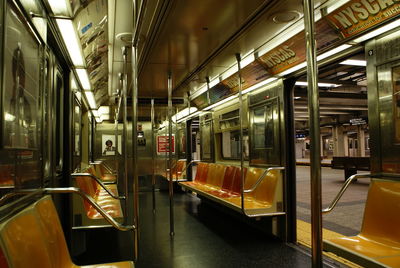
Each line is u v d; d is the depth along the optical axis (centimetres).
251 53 419
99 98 694
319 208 126
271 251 391
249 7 290
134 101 236
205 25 328
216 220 563
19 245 148
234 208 443
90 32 324
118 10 295
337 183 1119
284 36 359
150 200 790
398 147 276
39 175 242
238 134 624
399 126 275
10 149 172
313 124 128
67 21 269
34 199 221
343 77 1118
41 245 172
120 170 991
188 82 598
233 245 417
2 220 156
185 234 472
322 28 313
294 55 378
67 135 394
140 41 379
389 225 258
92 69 457
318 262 126
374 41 295
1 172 165
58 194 350
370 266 222
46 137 292
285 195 429
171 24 327
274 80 455
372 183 288
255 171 503
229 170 612
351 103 1379
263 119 491
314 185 127
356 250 246
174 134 1063
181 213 627
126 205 353
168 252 391
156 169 1055
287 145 437
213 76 550
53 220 211
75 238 390
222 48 400
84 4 260
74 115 439
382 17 262
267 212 422
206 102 732
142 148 1053
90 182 514
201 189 620
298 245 416
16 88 183
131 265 226
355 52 323
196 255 379
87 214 373
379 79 292
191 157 947
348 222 534
